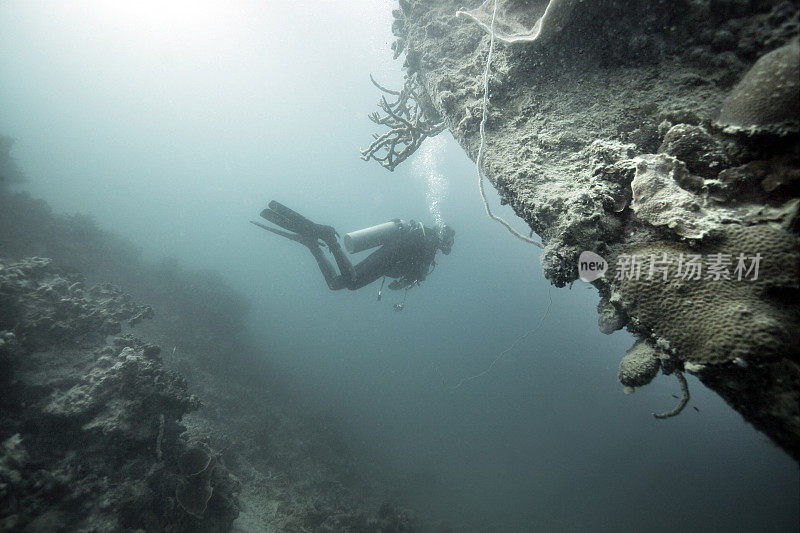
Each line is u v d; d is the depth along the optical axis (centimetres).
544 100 260
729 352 118
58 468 287
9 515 240
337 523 606
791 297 122
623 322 167
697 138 168
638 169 171
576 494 1579
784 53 137
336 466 1015
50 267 471
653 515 1427
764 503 1609
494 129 280
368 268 601
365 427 1666
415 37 423
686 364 131
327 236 581
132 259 1309
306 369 2019
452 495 1343
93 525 268
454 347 3875
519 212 236
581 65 253
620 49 235
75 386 334
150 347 407
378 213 5269
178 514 321
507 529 1153
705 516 1454
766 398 114
